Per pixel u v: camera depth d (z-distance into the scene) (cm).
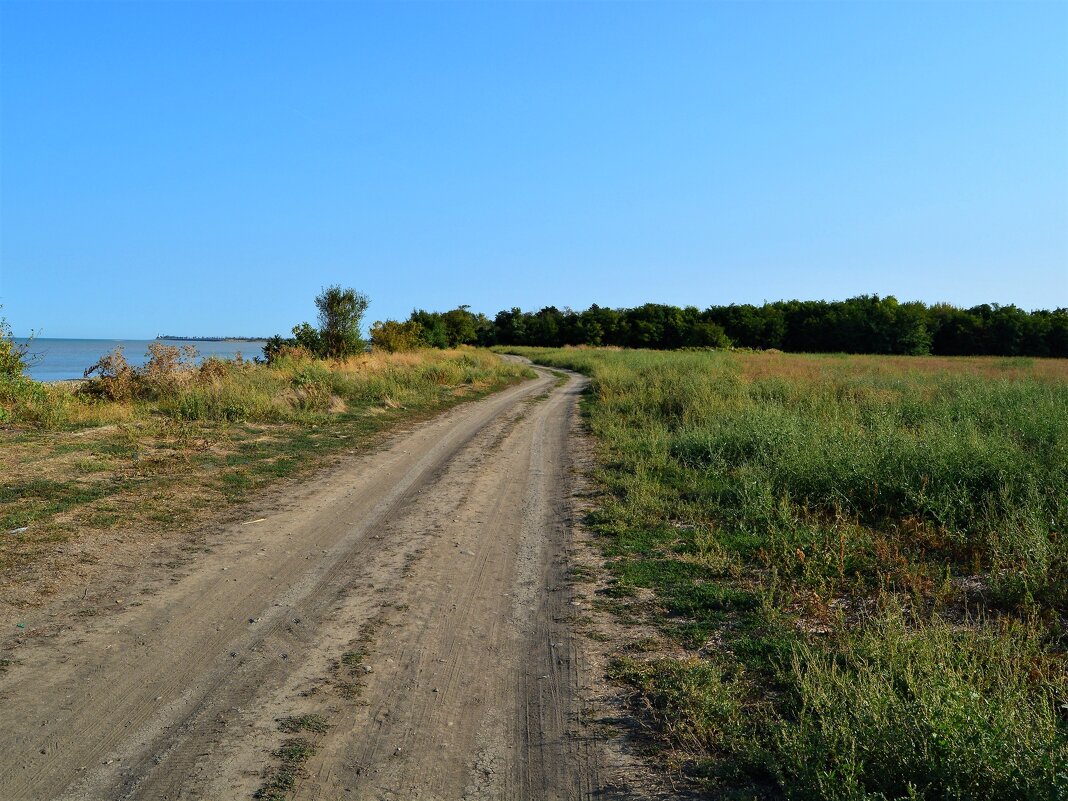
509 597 614
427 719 414
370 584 640
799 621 547
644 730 405
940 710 339
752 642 510
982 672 423
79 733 389
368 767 365
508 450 1391
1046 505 755
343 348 3178
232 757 370
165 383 1720
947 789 311
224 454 1205
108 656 483
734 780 356
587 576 664
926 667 407
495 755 380
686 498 962
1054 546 631
